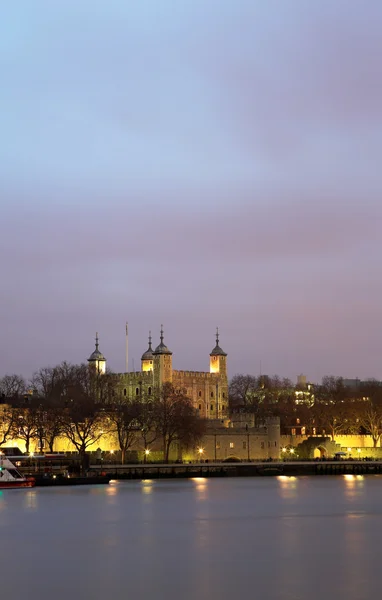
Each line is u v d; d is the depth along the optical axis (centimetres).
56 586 12838
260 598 12075
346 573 13462
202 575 13400
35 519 19025
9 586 12850
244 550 15325
